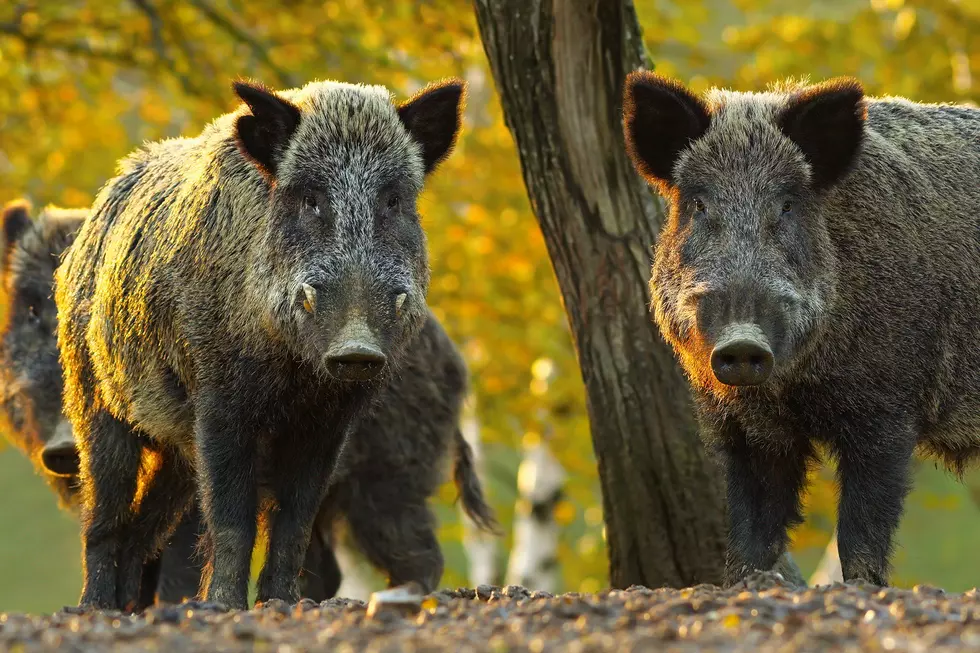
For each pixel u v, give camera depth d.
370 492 19.19
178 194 14.85
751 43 32.03
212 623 10.44
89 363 15.94
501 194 32.62
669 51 32.62
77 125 33.31
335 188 13.37
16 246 19.19
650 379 17.70
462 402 20.47
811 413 13.81
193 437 14.71
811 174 13.56
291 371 13.83
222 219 14.08
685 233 13.59
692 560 17.94
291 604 13.30
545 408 32.22
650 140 14.21
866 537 13.66
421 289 13.82
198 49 30.45
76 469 18.25
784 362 12.97
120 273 15.15
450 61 29.52
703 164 13.62
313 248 13.26
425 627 9.95
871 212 13.93
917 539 52.72
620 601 10.95
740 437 14.34
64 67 32.00
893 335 13.73
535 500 32.53
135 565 15.98
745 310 12.67
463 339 33.91
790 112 13.66
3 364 19.14
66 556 70.06
